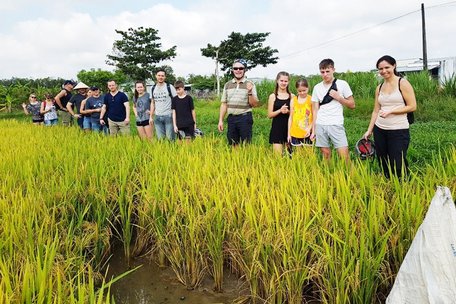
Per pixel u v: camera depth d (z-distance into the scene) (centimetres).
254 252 381
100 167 606
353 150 966
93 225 482
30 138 938
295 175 502
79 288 296
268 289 383
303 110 705
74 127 1211
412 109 564
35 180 570
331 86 647
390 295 297
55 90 4512
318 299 386
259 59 5891
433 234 276
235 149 688
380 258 349
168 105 986
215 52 5644
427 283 273
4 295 276
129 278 476
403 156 580
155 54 5519
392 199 424
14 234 381
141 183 556
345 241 365
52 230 414
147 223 523
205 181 515
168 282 465
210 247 436
